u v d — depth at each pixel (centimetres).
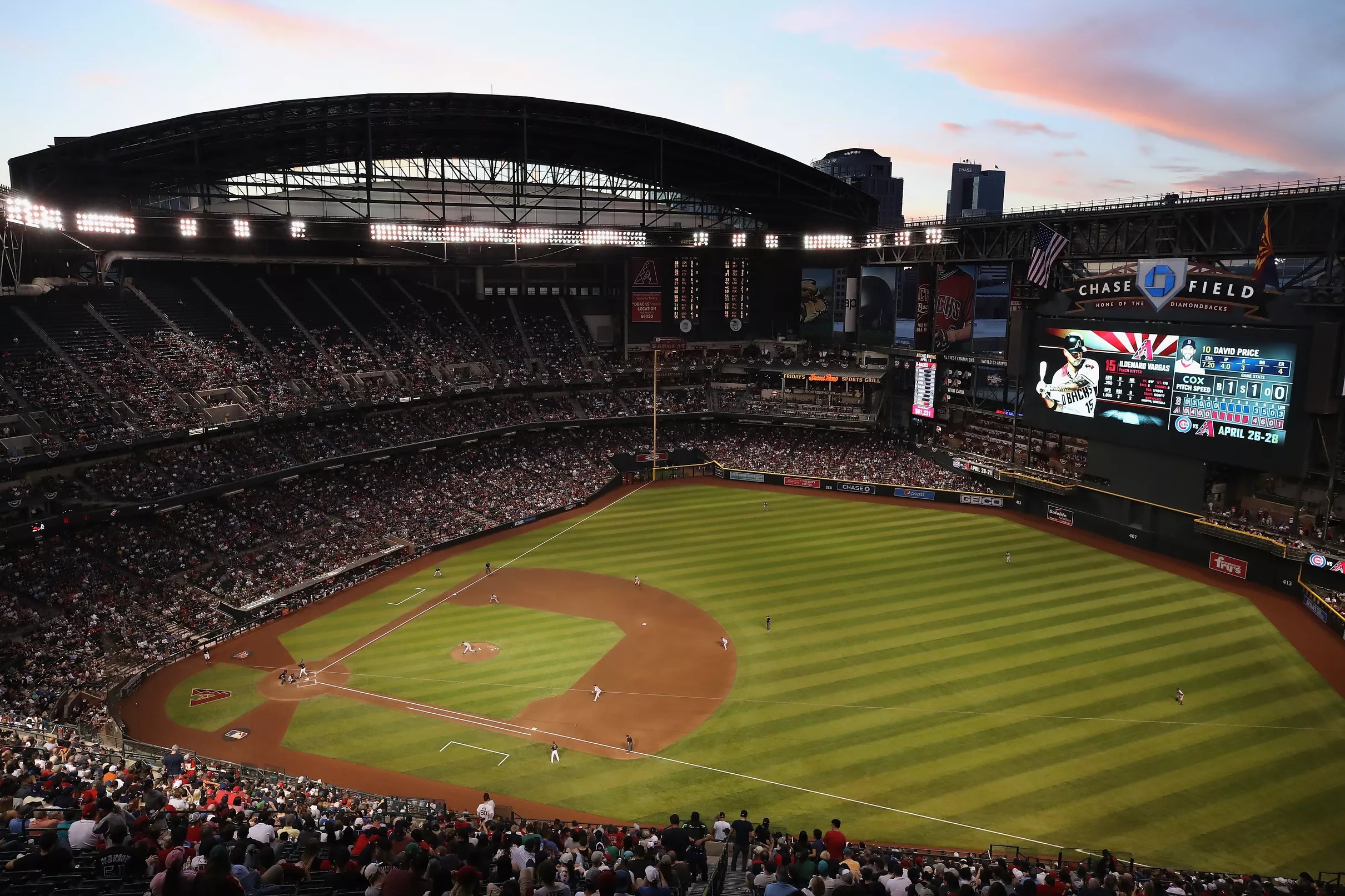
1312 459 5578
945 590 5750
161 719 4150
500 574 6191
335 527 6525
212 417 6353
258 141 6781
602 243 7762
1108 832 3198
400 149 7669
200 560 5644
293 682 4528
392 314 8619
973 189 18262
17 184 5994
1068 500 7281
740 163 8512
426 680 4556
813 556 6500
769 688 4416
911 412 9006
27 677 4266
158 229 6512
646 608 5525
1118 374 6712
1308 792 3456
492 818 2794
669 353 9731
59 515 5097
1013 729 3953
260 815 2148
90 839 1470
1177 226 6266
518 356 9025
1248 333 5781
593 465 8612
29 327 6069
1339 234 5384
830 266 9569
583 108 7412
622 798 3491
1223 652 4766
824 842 2255
